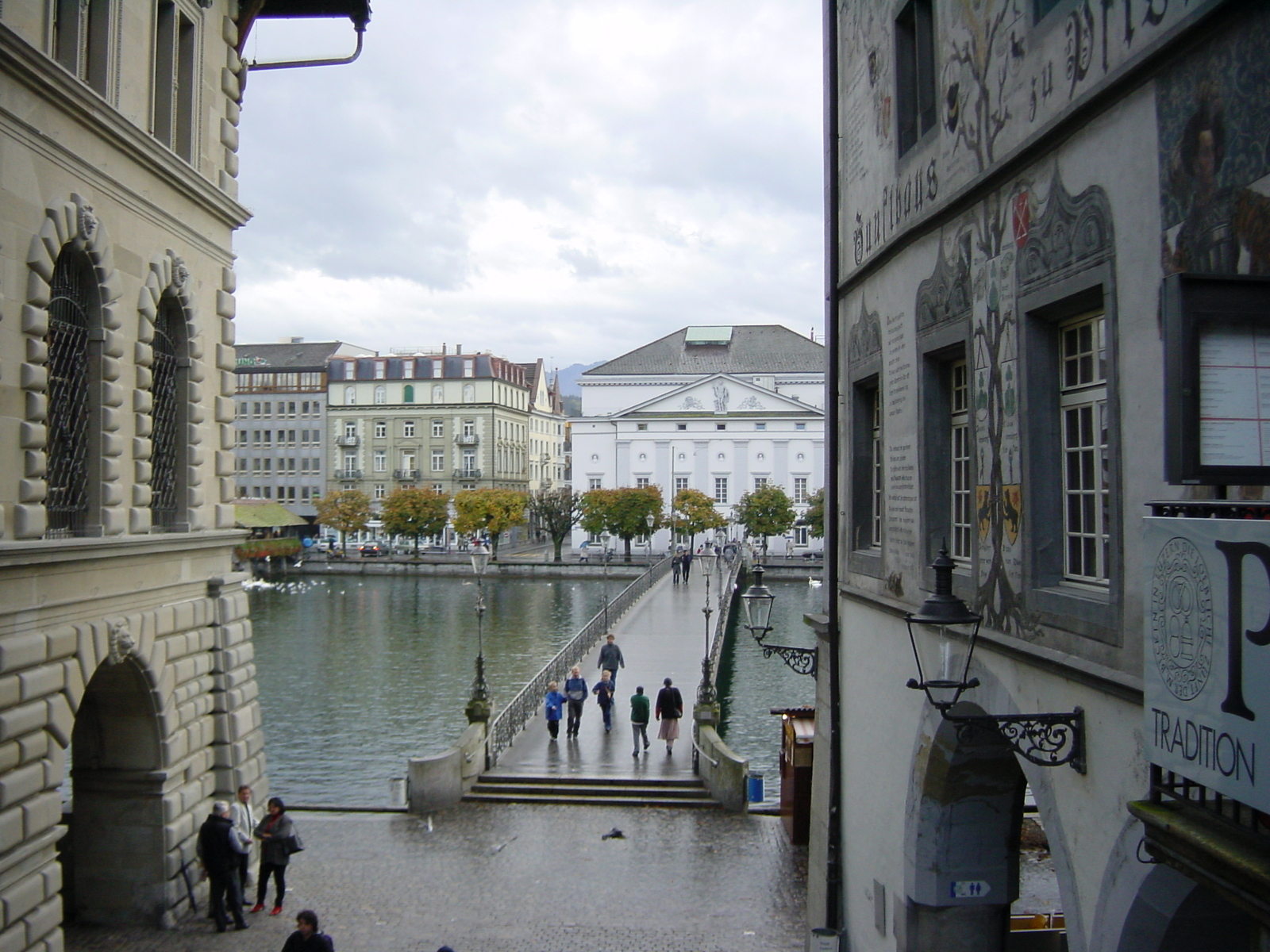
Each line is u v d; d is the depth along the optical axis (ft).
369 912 51.67
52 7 38.42
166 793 48.83
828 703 41.86
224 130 55.01
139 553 45.44
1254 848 14.49
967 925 30.76
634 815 68.18
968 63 27.40
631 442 333.83
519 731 86.84
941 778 29.89
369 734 100.27
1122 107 19.72
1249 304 14.94
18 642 36.91
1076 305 22.58
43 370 38.52
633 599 177.68
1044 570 23.68
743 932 49.34
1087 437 22.90
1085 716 21.22
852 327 39.63
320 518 310.24
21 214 37.14
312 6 58.80
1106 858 20.30
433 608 201.26
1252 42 15.88
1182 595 15.39
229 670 54.29
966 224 27.66
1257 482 14.82
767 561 281.13
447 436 364.38
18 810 37.14
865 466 39.19
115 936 47.57
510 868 58.13
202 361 53.47
